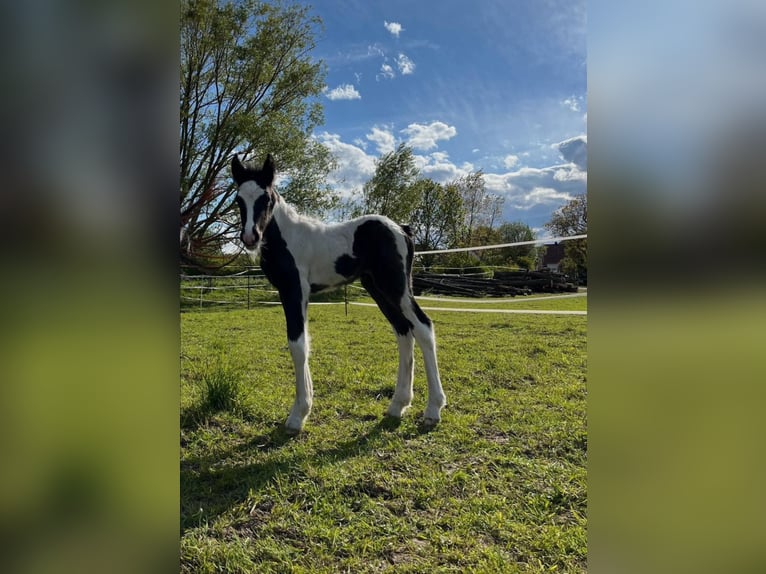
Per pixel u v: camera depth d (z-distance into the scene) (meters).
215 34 12.33
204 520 2.19
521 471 2.69
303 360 3.42
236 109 13.56
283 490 2.48
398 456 2.88
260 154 13.60
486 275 17.28
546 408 3.78
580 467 2.74
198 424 3.35
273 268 3.55
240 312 10.66
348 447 3.03
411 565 1.89
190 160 12.76
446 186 27.59
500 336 7.34
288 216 3.61
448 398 4.07
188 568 1.86
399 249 3.70
